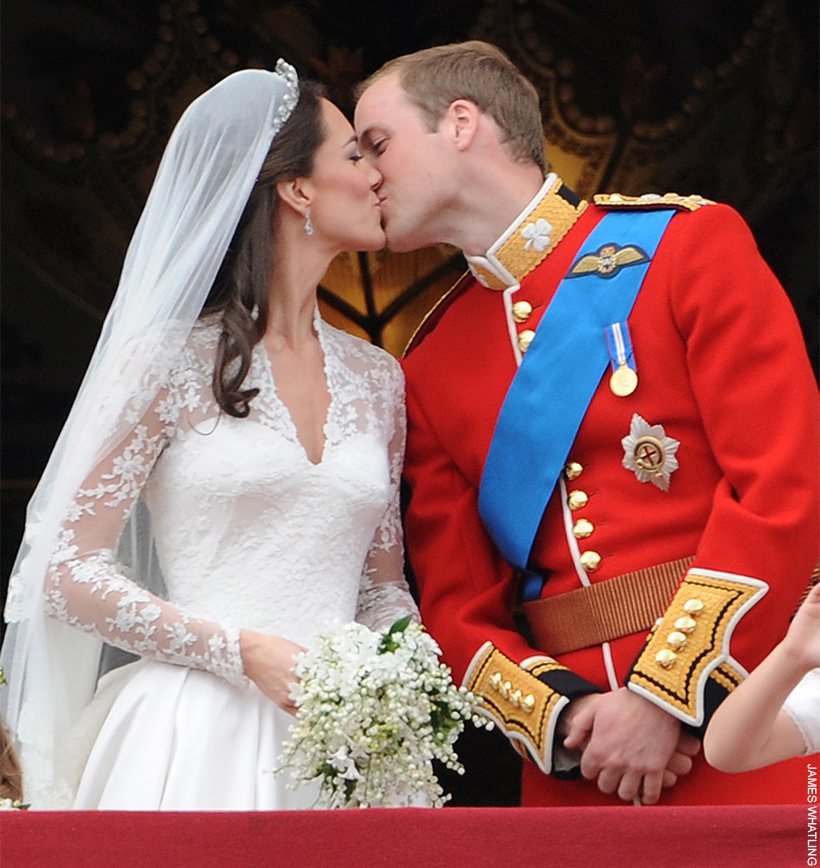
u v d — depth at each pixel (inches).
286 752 406.3
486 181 513.7
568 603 482.0
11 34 1175.0
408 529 526.6
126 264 487.2
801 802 450.9
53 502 457.4
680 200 500.4
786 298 481.7
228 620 451.8
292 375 484.7
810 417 456.8
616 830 316.8
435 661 416.2
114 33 1183.6
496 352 512.1
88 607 444.5
